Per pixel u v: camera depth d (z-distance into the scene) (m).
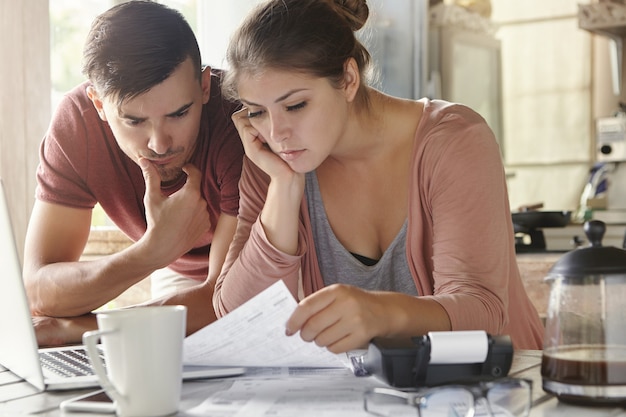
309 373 1.11
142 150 1.69
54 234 1.85
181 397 0.99
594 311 0.92
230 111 1.79
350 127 1.42
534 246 3.02
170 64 1.60
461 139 1.39
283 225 1.42
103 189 1.87
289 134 1.29
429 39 4.14
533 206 3.31
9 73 2.54
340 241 1.54
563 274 0.94
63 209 1.85
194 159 1.79
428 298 1.21
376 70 1.56
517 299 1.54
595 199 3.57
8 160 2.53
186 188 1.75
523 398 0.95
